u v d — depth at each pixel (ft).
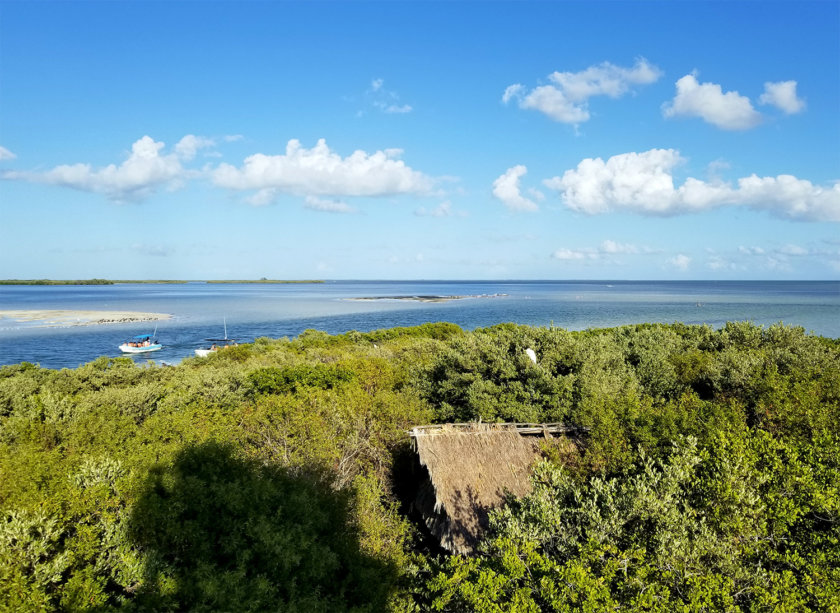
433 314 508.53
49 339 321.73
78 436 61.82
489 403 81.15
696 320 378.53
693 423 56.90
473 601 33.53
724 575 33.12
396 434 71.46
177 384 109.91
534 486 46.26
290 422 69.97
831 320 364.99
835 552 35.09
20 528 33.78
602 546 34.14
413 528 62.13
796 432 56.44
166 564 38.19
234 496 41.98
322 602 38.22
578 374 86.02
